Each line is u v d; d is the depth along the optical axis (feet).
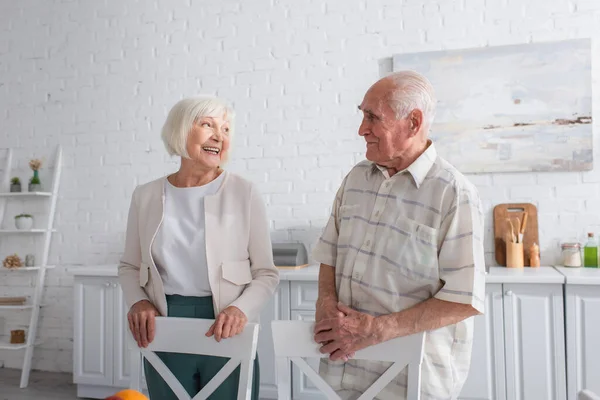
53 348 13.75
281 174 12.43
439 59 11.44
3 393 12.14
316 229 12.23
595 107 10.91
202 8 13.01
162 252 5.74
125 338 11.39
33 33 14.06
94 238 13.56
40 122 13.99
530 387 9.34
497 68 11.18
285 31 12.48
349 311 4.87
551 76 10.94
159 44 13.25
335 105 12.19
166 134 5.83
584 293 9.14
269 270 5.90
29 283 13.94
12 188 13.75
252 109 12.62
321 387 4.82
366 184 5.49
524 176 11.17
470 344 5.17
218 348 4.99
